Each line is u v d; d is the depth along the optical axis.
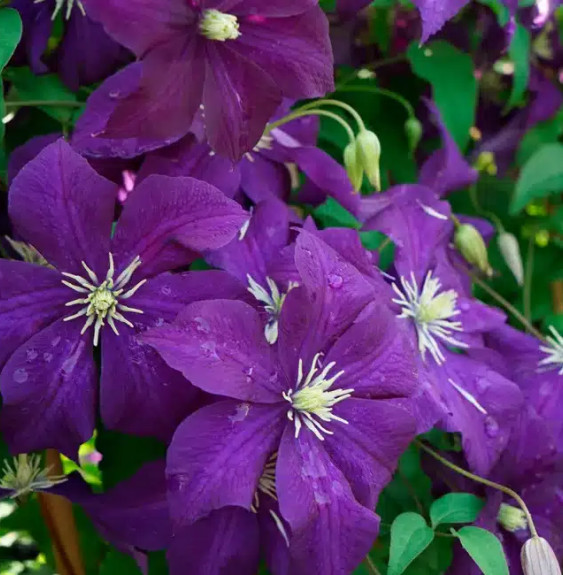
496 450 0.51
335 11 0.54
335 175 0.51
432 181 0.59
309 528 0.44
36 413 0.44
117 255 0.45
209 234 0.44
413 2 0.50
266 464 0.47
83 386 0.45
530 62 0.65
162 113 0.45
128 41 0.44
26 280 0.45
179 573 0.46
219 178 0.47
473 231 0.58
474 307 0.56
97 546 0.54
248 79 0.46
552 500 0.53
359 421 0.46
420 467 0.55
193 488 0.43
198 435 0.44
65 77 0.52
